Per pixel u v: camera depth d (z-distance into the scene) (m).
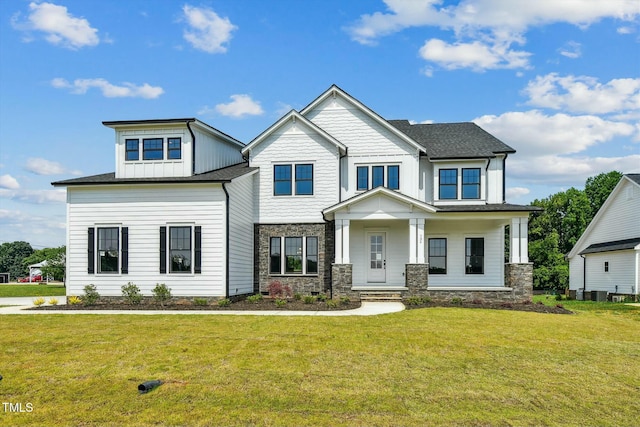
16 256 125.56
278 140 23.02
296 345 11.87
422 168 23.41
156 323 14.50
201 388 9.02
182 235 19.78
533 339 12.88
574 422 7.80
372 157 23.12
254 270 22.77
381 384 9.33
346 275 20.52
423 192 23.27
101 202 20.20
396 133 22.91
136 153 21.05
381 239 23.48
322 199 22.64
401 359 10.90
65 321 15.05
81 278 20.11
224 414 7.91
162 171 20.83
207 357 10.91
